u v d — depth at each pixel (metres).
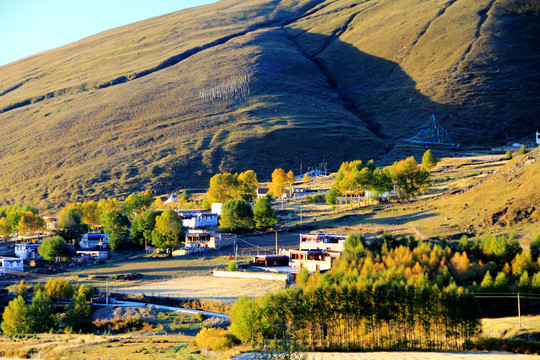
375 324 111.69
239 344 111.88
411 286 112.81
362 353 102.94
